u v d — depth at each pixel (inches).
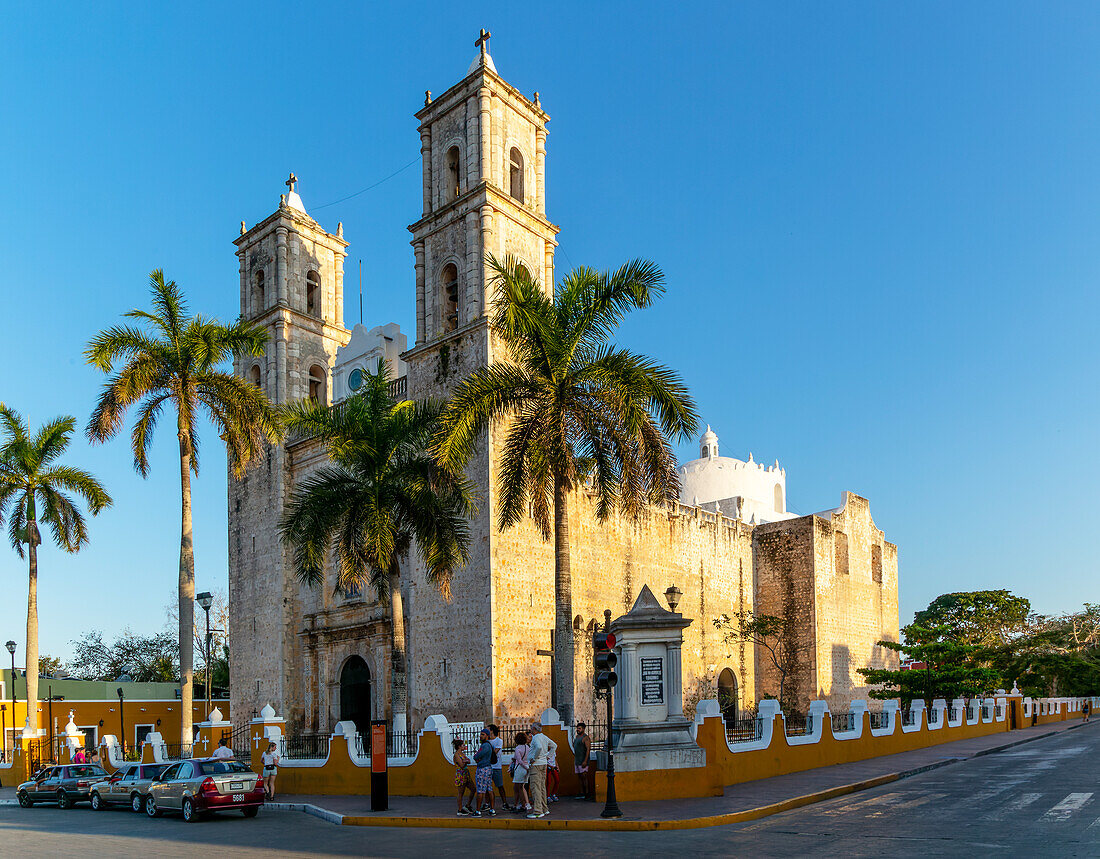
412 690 1568.7
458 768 876.0
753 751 1034.7
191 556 1368.1
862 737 1305.4
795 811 828.6
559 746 979.9
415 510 1246.9
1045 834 649.0
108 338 1368.1
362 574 1272.1
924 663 2178.9
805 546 2343.8
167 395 1411.2
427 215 1722.4
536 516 1147.3
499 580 1499.8
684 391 1137.4
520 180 1759.4
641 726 904.3
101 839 851.4
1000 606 3518.7
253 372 2112.5
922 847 616.4
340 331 2158.0
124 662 3316.9
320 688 1790.1
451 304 1701.5
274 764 1182.9
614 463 1151.6
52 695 2198.6
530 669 1528.1
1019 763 1226.6
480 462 1526.8
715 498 2888.8
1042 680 2923.2
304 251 2121.1
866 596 2578.7
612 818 778.2
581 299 1165.7
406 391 1776.6
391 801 1015.6
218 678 2866.6
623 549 1943.9
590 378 1132.5
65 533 1808.6
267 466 1958.7
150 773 1158.3
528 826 797.2
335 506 1266.0
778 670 2336.4
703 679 2151.8
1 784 1710.1
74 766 1349.7
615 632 938.1
